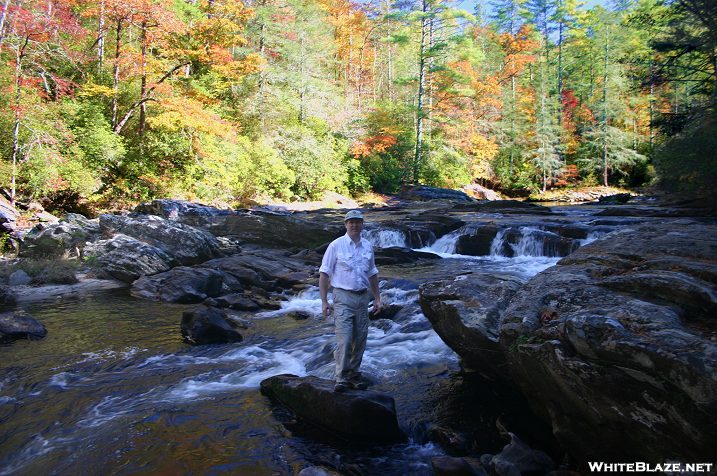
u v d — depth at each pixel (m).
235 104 29.20
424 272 10.80
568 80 50.44
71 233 12.64
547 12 49.97
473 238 14.16
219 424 4.12
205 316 6.59
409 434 3.95
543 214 18.70
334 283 4.22
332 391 4.05
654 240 4.39
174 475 3.33
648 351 2.47
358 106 41.56
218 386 5.02
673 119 17.98
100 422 4.17
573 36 50.94
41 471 3.44
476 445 3.74
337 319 4.17
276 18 31.75
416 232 15.22
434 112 40.94
